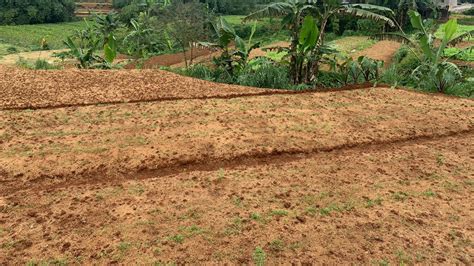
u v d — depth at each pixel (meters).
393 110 7.59
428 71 10.31
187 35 14.62
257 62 11.73
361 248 3.79
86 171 5.22
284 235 3.94
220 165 5.47
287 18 10.87
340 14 11.06
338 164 5.44
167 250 3.71
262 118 6.95
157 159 5.52
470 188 4.92
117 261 3.58
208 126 6.56
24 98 7.98
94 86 8.88
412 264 3.61
